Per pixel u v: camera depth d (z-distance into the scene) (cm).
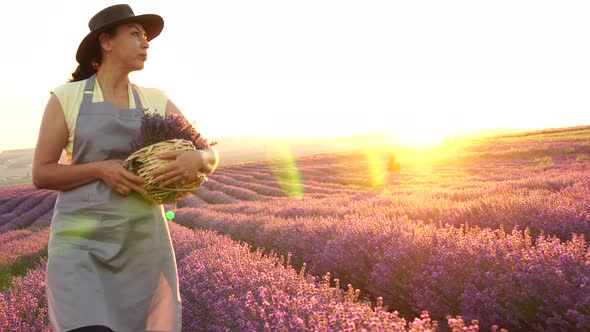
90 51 233
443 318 409
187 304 425
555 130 6981
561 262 367
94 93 228
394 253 484
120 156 227
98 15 224
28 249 1307
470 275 399
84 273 209
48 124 219
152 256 229
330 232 719
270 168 6462
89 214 217
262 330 312
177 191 219
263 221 1027
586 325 300
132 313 223
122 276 222
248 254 583
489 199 754
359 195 1827
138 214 223
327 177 3919
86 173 212
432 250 483
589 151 3400
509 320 354
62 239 215
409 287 441
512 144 5019
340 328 263
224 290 419
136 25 231
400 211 870
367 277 514
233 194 3547
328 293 353
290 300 344
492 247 444
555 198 711
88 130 220
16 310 434
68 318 202
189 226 1631
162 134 222
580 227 526
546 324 345
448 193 1185
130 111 231
